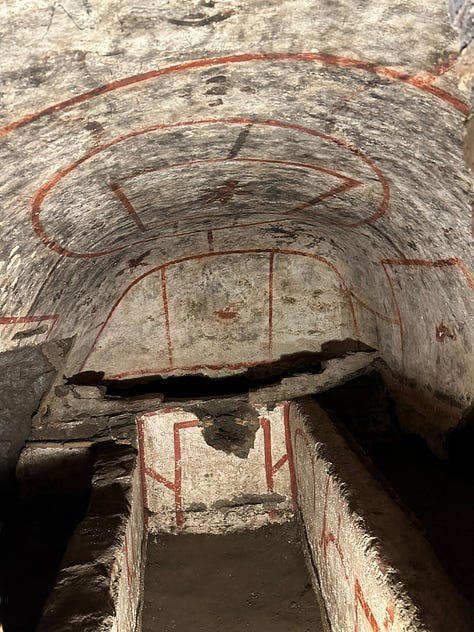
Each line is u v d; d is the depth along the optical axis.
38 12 1.57
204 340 5.93
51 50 1.75
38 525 4.45
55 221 2.98
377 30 1.82
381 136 2.51
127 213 3.63
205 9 1.70
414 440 4.75
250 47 1.95
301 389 5.35
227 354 5.99
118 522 3.61
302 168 3.24
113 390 5.80
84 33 1.71
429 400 4.42
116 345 5.75
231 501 5.32
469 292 3.36
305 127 2.63
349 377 5.41
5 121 1.99
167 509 5.29
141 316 5.74
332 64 2.06
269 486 5.33
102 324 5.52
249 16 1.76
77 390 5.15
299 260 5.76
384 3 1.68
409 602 2.19
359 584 2.84
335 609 3.61
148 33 1.78
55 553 4.02
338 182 3.33
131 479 4.27
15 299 3.35
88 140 2.38
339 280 5.81
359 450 3.86
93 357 5.71
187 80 2.12
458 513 3.58
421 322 4.36
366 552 2.63
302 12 1.75
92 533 3.46
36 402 4.87
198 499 5.31
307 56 2.02
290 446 5.29
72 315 4.62
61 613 2.71
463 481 4.01
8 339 3.79
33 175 2.41
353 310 5.82
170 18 1.73
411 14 1.70
